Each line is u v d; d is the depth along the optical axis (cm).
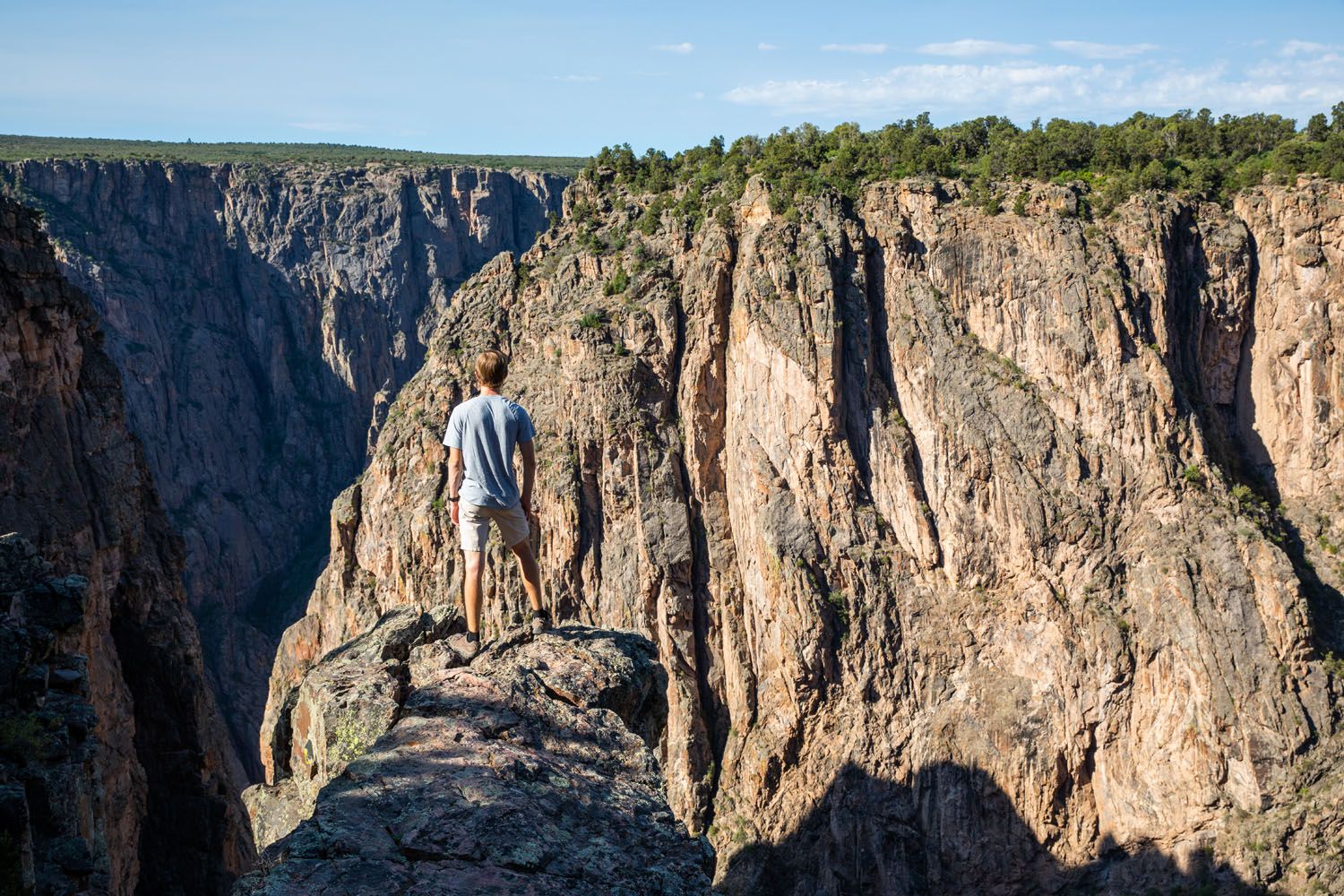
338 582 12131
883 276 10444
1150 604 9412
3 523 4078
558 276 12075
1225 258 10381
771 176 11069
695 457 10919
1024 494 9788
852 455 10212
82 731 1755
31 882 1447
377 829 1118
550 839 1130
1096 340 9875
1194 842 8862
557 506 10812
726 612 10575
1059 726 9400
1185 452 9825
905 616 9969
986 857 9375
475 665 1531
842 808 9681
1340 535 9962
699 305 10956
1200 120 11519
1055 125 11281
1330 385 10244
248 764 15788
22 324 4316
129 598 4884
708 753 10400
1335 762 8694
